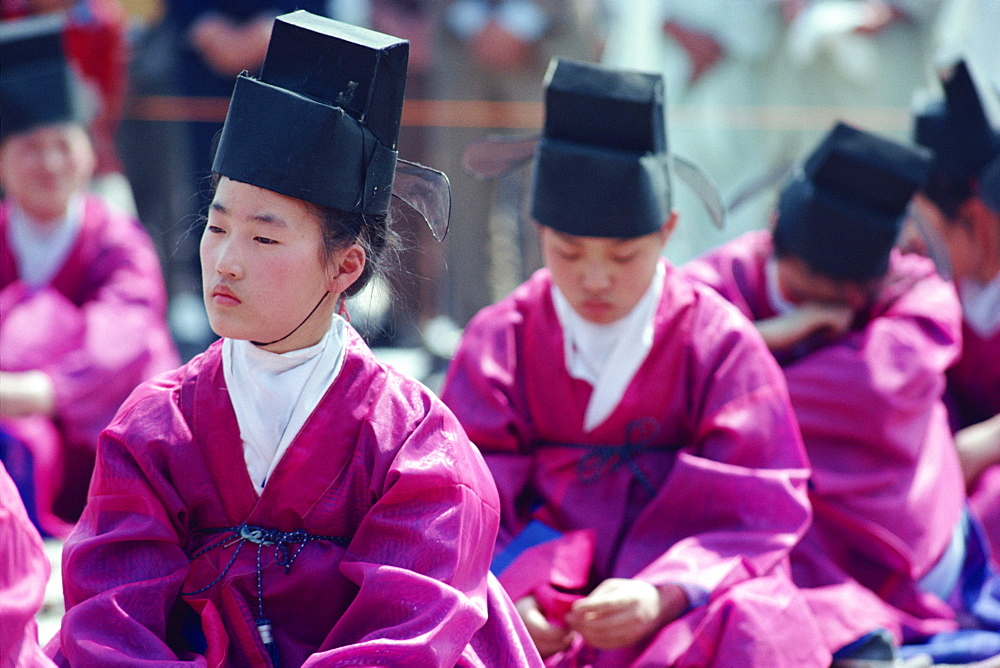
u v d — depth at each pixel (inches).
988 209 394.9
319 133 214.4
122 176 629.0
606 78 297.6
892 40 608.7
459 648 215.5
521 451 322.7
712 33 628.7
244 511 230.1
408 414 229.5
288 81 221.0
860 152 343.6
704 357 308.2
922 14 610.5
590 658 293.3
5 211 449.1
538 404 320.8
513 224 606.9
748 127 628.1
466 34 566.9
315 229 217.9
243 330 217.8
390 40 225.8
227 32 577.6
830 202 344.8
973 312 410.0
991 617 353.4
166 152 627.8
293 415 225.9
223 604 227.3
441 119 577.6
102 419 426.6
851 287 350.3
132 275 448.1
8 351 421.4
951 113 393.1
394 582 214.5
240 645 224.7
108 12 591.5
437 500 223.9
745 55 627.2
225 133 217.2
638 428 313.6
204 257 219.0
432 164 584.4
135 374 433.7
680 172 324.8
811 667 285.4
